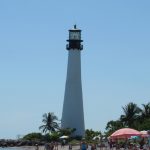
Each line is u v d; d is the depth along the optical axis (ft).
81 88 541.75
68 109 533.96
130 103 537.65
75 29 545.44
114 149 307.37
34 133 620.49
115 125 532.32
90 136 523.70
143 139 256.32
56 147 400.88
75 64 542.57
